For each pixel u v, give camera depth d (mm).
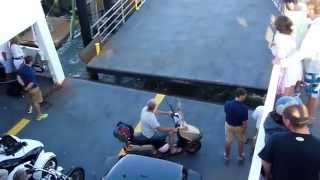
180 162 10234
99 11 18031
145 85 14188
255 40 14617
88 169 10461
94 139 11406
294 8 7062
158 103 12539
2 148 9141
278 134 4379
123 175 7312
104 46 15250
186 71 13398
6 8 11328
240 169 9922
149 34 15758
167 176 7273
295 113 4336
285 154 4215
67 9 19812
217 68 13391
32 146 9414
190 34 15477
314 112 6801
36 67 13820
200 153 10508
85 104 12797
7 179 8859
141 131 10008
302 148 4180
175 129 9828
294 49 6625
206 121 11680
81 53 14328
